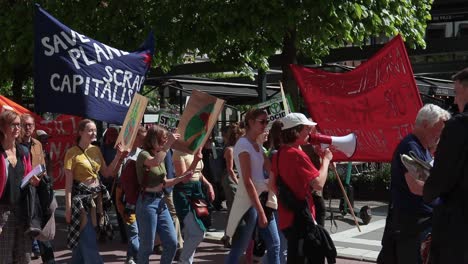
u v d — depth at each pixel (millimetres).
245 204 6516
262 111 6547
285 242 7141
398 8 11117
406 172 5074
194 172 7453
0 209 5766
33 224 5910
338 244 10016
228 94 17047
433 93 17688
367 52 12836
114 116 7633
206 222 7355
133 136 6848
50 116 12375
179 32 11172
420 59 16594
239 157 6480
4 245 5797
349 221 12086
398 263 5207
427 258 4621
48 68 7219
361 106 8094
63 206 14234
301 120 5848
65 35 7281
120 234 10852
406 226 5113
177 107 18156
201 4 10766
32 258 8984
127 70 7781
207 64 14695
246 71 13586
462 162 4098
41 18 7176
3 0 12680
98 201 6875
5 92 18344
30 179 5828
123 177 7023
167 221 6953
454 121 4113
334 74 8289
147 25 11414
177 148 7043
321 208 7148
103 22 11781
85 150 6859
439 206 4328
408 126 7781
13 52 12258
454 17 16922
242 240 6555
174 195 7398
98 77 7512
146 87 19719
